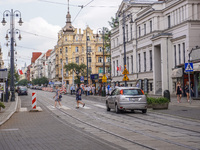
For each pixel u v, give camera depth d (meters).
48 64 139.25
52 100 39.75
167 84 41.66
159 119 16.52
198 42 37.22
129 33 56.09
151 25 47.50
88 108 25.41
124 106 19.77
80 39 102.62
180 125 13.87
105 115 19.33
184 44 38.75
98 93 52.56
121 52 60.97
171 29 41.72
